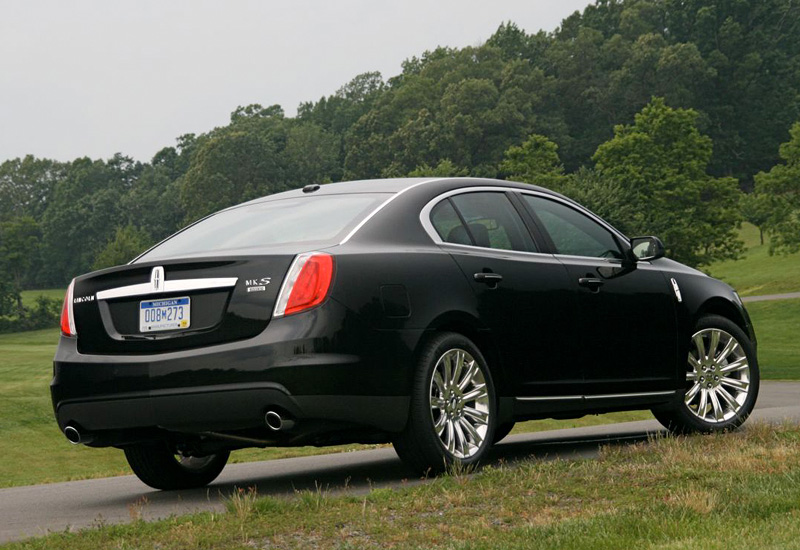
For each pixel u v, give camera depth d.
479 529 4.73
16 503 7.22
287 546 4.64
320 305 6.12
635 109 181.00
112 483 8.46
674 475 5.87
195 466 7.55
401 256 6.63
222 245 6.88
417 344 6.48
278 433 6.30
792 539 4.16
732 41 183.88
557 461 6.77
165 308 6.38
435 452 6.58
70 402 6.60
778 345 62.41
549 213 7.96
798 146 81.12
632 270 8.24
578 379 7.64
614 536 4.34
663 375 8.32
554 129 174.12
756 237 137.00
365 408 6.23
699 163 71.44
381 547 4.50
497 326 7.06
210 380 6.10
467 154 163.88
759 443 7.21
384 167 174.88
